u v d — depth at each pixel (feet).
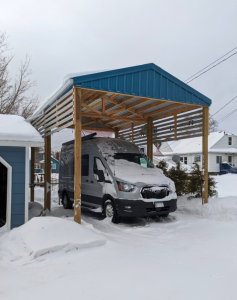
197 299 10.22
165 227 22.47
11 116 25.52
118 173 25.21
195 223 22.84
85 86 21.49
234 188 59.26
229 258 14.52
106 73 22.27
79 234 16.51
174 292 10.78
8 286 11.65
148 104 30.53
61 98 23.59
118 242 17.69
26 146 20.11
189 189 31.17
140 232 20.92
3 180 23.65
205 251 15.85
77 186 20.94
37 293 10.90
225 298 10.30
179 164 33.99
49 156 31.91
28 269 13.39
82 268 13.35
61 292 10.93
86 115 32.48
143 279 12.01
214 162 117.91
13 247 15.64
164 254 15.46
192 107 28.89
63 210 32.91
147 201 23.26
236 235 18.22
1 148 19.97
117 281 11.84
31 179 35.09
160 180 24.99
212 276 12.30
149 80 24.53
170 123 32.45
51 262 14.08
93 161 28.35
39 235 15.79
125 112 33.83
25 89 57.36
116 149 28.81
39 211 27.63
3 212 23.25
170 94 25.53
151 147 35.40
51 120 27.63
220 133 128.98
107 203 25.43
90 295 10.62
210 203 26.55
